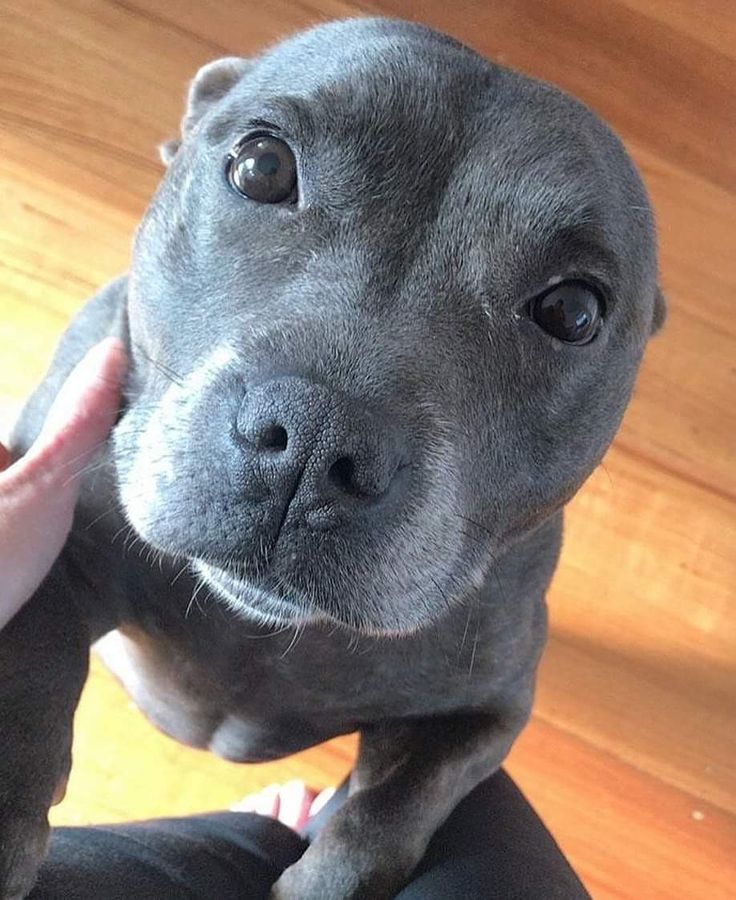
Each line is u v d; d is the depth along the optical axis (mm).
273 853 291
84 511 255
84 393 244
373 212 216
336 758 413
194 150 245
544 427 240
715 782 432
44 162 424
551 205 222
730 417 459
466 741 282
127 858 239
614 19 487
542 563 292
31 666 219
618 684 433
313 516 188
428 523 204
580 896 281
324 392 186
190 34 442
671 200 475
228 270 220
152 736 397
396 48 225
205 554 197
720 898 421
